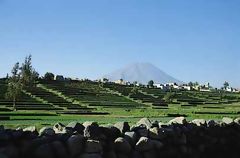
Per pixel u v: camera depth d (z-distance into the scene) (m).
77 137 10.33
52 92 151.38
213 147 15.45
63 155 9.99
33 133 10.49
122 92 178.75
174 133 13.45
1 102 99.94
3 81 163.50
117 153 11.27
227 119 17.39
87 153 10.38
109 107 107.31
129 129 12.45
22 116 58.00
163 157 12.54
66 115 65.00
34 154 9.55
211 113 72.81
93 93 162.00
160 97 173.88
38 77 189.75
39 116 59.75
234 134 16.86
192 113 72.38
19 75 97.69
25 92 137.88
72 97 137.62
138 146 11.85
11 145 9.29
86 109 93.56
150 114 69.00
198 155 14.48
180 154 13.48
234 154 16.34
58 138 10.32
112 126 11.88
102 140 11.03
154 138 12.62
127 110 89.31
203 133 15.24
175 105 131.50
